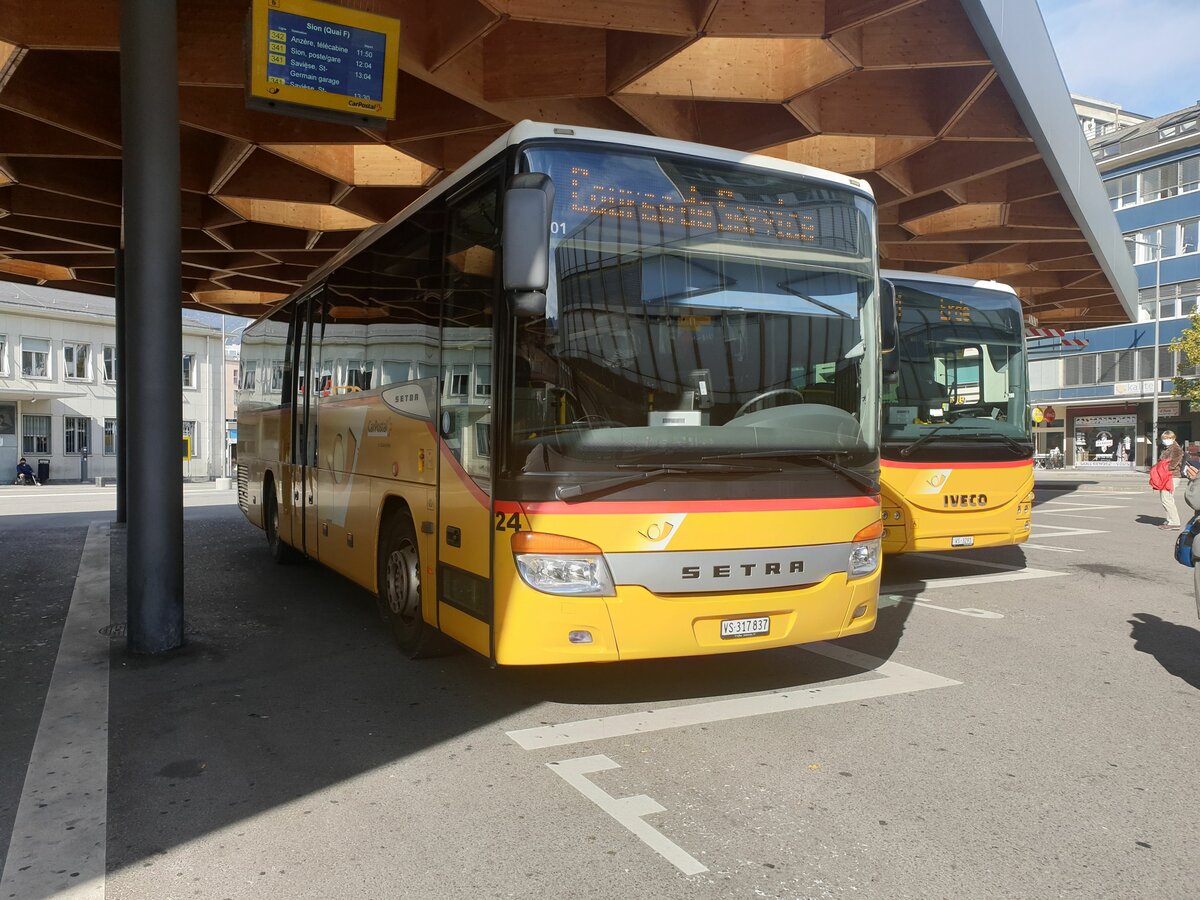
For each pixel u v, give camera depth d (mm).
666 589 4504
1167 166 44844
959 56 8523
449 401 5336
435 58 8039
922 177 12211
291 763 4320
